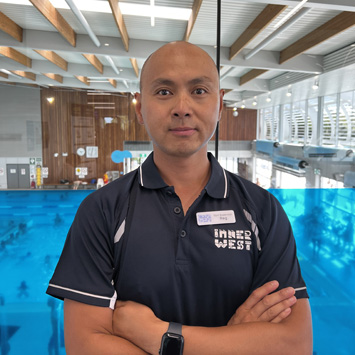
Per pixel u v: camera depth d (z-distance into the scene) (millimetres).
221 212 573
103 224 559
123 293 549
